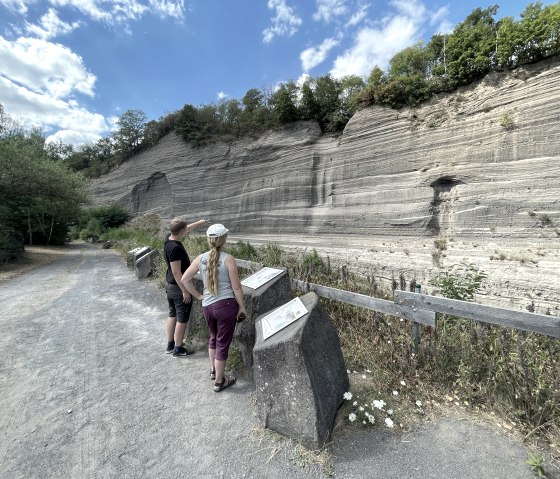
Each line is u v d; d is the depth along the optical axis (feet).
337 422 8.39
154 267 32.32
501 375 9.02
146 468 7.28
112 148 144.05
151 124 115.24
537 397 8.13
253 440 8.06
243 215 77.92
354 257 50.06
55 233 103.60
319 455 7.39
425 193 47.67
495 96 42.45
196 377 11.40
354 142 58.80
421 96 51.67
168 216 99.71
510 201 38.96
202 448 7.86
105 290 27.84
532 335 10.21
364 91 59.52
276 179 72.33
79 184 70.74
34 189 61.46
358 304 12.20
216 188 85.56
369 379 10.34
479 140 43.11
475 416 8.60
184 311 12.71
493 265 36.32
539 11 40.40
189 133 96.43
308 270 20.48
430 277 40.24
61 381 11.44
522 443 7.60
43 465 7.42
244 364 11.46
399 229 50.08
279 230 69.31
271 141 75.36
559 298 29.86
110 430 8.64
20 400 10.23
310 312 8.72
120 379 11.48
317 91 74.23
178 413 9.32
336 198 60.70
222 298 9.69
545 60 39.29
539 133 37.76
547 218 35.68
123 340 15.37
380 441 7.84
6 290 29.84
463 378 9.55
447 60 50.52
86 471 7.21
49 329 17.33
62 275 39.70
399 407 9.04
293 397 7.86
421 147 49.26
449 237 44.34
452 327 11.82
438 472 6.88
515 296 32.68
